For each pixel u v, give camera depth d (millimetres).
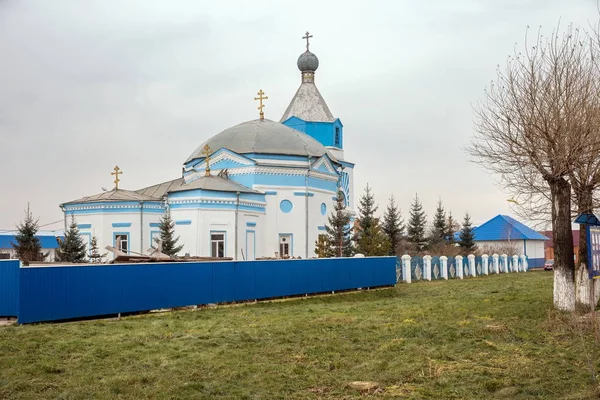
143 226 48469
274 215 52375
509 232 84188
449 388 12523
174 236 45625
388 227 69250
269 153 53375
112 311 23891
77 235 46250
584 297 23516
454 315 23469
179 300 26734
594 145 21375
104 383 12703
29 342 16922
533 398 11828
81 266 22984
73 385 12578
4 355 15367
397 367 14273
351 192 70062
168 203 46531
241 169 52844
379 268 41312
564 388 12461
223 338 17984
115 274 24109
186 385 12508
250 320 23031
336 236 52344
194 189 45219
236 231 46344
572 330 18312
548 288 38188
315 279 35188
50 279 21969
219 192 45719
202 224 45031
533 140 22344
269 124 58062
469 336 18016
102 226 48188
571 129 21547
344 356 15609
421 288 44125
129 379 12945
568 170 22172
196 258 32562
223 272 29062
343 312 26359
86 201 49062
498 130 23719
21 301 21094
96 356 15398
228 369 14023
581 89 21922
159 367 14219
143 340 17734
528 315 22531
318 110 70188
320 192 55844
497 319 21844
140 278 25094
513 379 13031
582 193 23453
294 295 33594
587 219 23531
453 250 74250
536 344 16938
